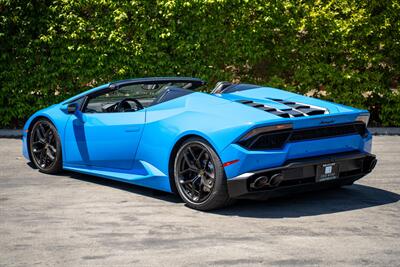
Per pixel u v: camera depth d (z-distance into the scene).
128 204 6.24
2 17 10.77
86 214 5.86
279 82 11.34
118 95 7.35
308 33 11.30
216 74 11.27
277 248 4.83
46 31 10.95
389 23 11.12
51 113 7.64
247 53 11.14
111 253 4.75
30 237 5.17
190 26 11.09
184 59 11.23
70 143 7.38
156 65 11.16
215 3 10.94
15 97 11.13
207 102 6.16
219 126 5.71
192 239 5.08
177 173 6.09
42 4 10.88
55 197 6.54
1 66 11.01
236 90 6.80
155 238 5.12
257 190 5.66
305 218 5.68
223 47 11.20
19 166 8.20
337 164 5.97
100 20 10.99
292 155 5.70
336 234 5.19
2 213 5.91
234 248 4.84
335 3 11.22
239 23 11.12
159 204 6.23
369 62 11.34
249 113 5.79
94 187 7.01
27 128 7.95
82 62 11.01
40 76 11.06
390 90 11.48
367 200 6.37
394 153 9.16
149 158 6.45
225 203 5.87
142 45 11.09
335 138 5.95
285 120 5.59
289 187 5.74
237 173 5.61
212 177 5.79
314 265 4.45
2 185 7.11
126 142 6.68
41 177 7.54
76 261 4.58
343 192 6.72
